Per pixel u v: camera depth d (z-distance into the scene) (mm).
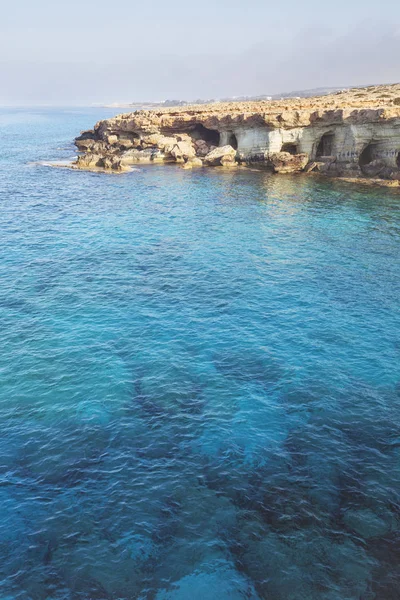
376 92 105500
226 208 62656
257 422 23047
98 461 20672
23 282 38531
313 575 15906
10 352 28391
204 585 15602
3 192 72688
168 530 17516
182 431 22438
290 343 29766
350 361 27922
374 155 75438
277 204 63875
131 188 76312
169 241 49500
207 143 105875
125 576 15891
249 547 16875
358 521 17859
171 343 29672
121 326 31641
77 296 36125
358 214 57969
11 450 21203
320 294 36656
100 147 112875
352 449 21453
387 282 38781
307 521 17859
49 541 17078
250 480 19703
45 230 53156
